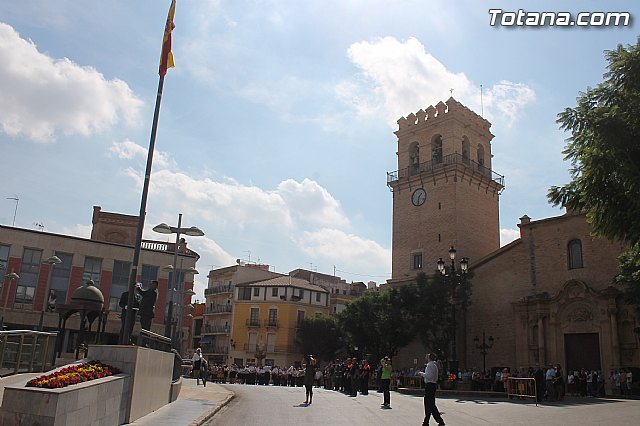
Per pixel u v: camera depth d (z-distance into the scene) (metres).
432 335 45.12
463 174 50.41
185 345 47.62
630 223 12.98
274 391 29.64
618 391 34.09
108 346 13.38
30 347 16.55
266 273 83.44
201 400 19.95
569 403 24.45
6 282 42.09
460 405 22.25
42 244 43.94
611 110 13.08
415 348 47.12
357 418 16.42
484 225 51.72
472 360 43.66
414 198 52.84
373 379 41.50
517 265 43.38
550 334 39.88
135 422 13.09
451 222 49.19
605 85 13.99
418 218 51.97
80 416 10.09
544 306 40.59
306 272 87.50
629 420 16.83
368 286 89.69
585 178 13.37
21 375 15.37
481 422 16.09
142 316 16.73
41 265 43.69
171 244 57.69
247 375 44.47
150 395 15.09
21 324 42.00
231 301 78.31
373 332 46.19
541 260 42.12
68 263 44.66
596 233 13.91
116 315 44.53
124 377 12.62
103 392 11.24
